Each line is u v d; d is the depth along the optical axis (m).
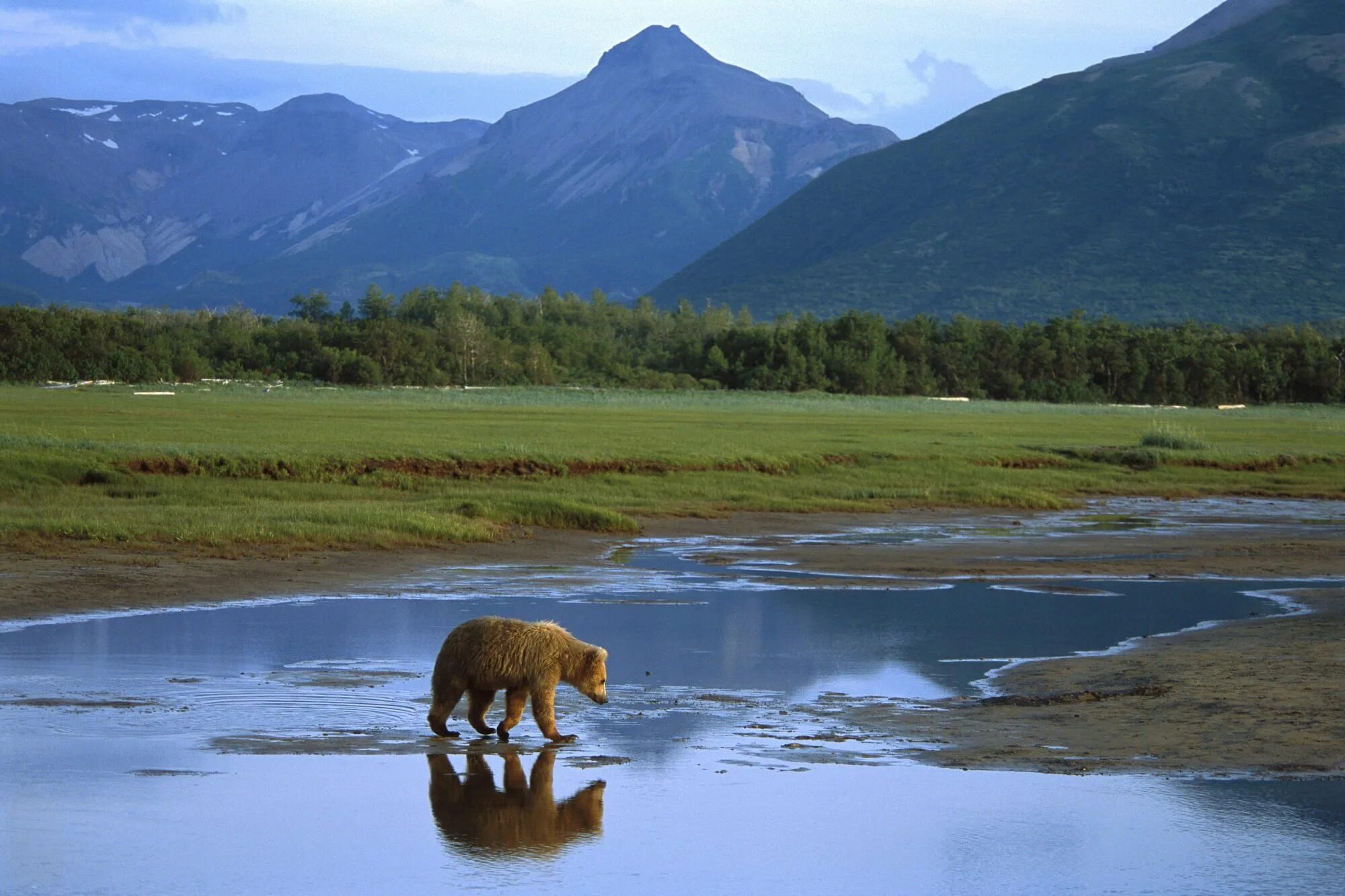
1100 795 10.38
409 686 14.30
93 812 9.77
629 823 9.73
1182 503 45.19
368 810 9.96
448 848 9.17
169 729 12.16
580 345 177.75
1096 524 37.72
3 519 25.91
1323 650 16.67
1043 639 18.25
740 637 18.12
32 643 16.39
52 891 8.26
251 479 37.94
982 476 50.19
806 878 8.65
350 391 127.38
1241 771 11.00
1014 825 9.71
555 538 30.38
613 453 47.47
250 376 140.62
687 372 165.88
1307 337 171.25
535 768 11.10
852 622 19.69
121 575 21.69
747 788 10.59
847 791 10.48
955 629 19.11
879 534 33.84
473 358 154.50
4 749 11.35
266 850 9.05
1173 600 22.58
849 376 159.00
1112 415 117.94
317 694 13.72
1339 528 37.06
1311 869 8.84
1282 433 84.25
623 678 15.24
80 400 88.12
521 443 51.72
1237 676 14.84
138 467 37.41
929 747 11.89
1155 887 8.49
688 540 31.53
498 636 11.91
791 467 48.72
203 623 18.25
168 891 8.30
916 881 8.60
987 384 166.12
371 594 21.44
